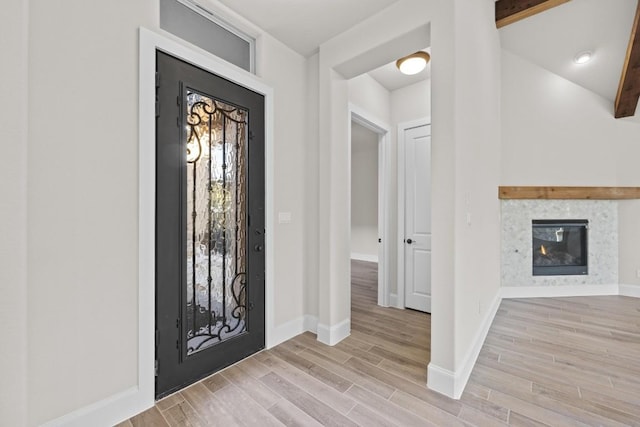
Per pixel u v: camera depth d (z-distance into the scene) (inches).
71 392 54.9
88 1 56.4
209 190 79.8
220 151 82.8
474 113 88.6
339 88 103.0
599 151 149.3
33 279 50.7
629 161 146.5
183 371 72.9
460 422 60.9
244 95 89.0
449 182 70.9
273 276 98.0
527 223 154.3
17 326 34.3
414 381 76.2
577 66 141.4
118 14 60.6
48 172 51.9
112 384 60.2
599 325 112.7
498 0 116.4
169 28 74.6
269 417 62.7
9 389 33.7
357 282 193.6
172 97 70.6
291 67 104.6
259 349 93.5
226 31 89.0
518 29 132.9
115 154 60.2
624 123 146.3
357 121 128.6
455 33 70.1
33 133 50.3
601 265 154.0
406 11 79.1
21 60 34.7
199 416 63.0
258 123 93.6
